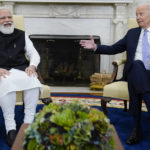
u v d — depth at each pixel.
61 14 4.32
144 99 2.08
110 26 4.41
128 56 2.40
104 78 4.22
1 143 2.10
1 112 2.94
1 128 2.46
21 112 2.98
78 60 4.40
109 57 4.48
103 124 1.15
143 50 2.36
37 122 1.15
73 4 4.29
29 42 2.55
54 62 4.42
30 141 1.13
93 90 4.23
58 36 4.28
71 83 4.49
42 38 4.22
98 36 4.30
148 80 2.11
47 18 4.36
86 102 3.52
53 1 4.17
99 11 4.34
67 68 4.44
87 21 4.39
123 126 2.57
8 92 2.06
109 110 3.15
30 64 2.42
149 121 2.74
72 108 1.20
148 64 2.31
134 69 2.15
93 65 4.42
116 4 4.25
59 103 1.32
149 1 2.41
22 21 2.73
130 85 2.17
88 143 1.09
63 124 1.09
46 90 2.36
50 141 1.07
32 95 2.20
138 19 2.39
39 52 4.36
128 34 2.50
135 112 2.15
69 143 1.07
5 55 2.38
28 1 4.16
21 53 2.48
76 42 4.30
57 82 4.49
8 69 2.35
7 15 2.40
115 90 2.38
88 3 4.30
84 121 1.10
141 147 2.07
